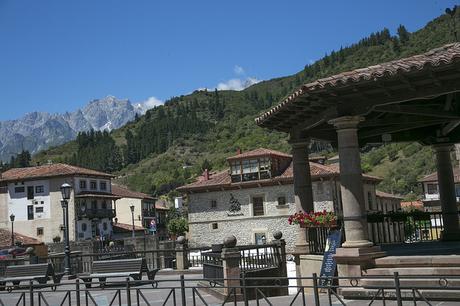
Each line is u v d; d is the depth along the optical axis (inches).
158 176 4591.5
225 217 1834.4
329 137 506.3
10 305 491.2
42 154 7495.1
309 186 485.7
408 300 335.3
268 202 1768.0
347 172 379.6
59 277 659.4
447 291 328.2
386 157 2970.0
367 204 1813.5
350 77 345.1
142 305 429.7
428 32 3703.3
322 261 428.8
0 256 1207.6
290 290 599.2
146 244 1421.0
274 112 430.3
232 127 5851.4
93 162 6510.8
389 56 5014.8
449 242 513.7
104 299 493.4
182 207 3038.9
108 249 1368.1
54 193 2395.4
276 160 1806.1
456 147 1048.2
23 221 2433.6
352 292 366.3
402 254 398.9
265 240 1756.9
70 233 2327.8
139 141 6501.0
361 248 369.4
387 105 400.5
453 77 338.6
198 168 4367.6
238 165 1827.0
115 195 2645.2
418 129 547.8
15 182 2468.0
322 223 435.5
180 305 414.3
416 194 2389.3
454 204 533.0
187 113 7568.9
